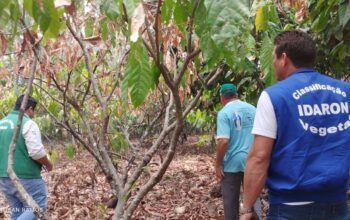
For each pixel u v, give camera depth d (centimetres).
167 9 136
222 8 96
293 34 192
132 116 495
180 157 1126
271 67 186
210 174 809
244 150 381
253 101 483
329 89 186
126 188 214
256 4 169
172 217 506
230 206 388
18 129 186
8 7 112
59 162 786
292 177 178
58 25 117
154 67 177
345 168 181
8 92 540
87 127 271
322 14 283
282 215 183
